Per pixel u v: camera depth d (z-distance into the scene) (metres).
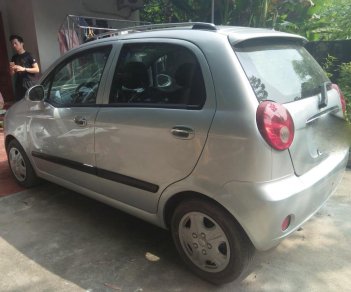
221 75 2.48
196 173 2.55
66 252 3.19
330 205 3.94
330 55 6.36
